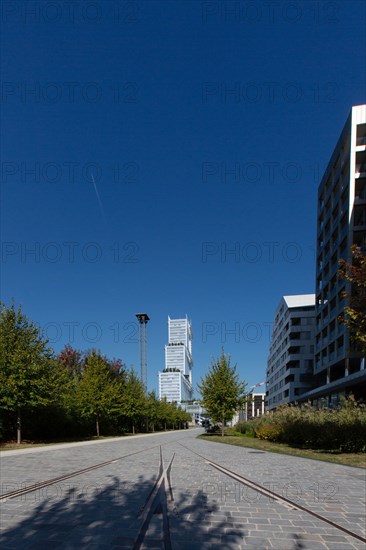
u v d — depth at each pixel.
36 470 9.92
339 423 15.39
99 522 4.90
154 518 5.09
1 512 5.39
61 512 5.39
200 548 4.00
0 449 17.56
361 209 40.47
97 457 13.59
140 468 10.34
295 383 72.06
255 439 25.70
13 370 20.22
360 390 36.78
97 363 34.25
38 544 4.10
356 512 5.45
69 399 29.64
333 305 46.09
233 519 5.05
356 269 10.66
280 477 8.64
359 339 10.66
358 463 11.29
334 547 4.06
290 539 4.29
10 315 21.61
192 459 12.82
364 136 41.31
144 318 53.62
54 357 23.77
